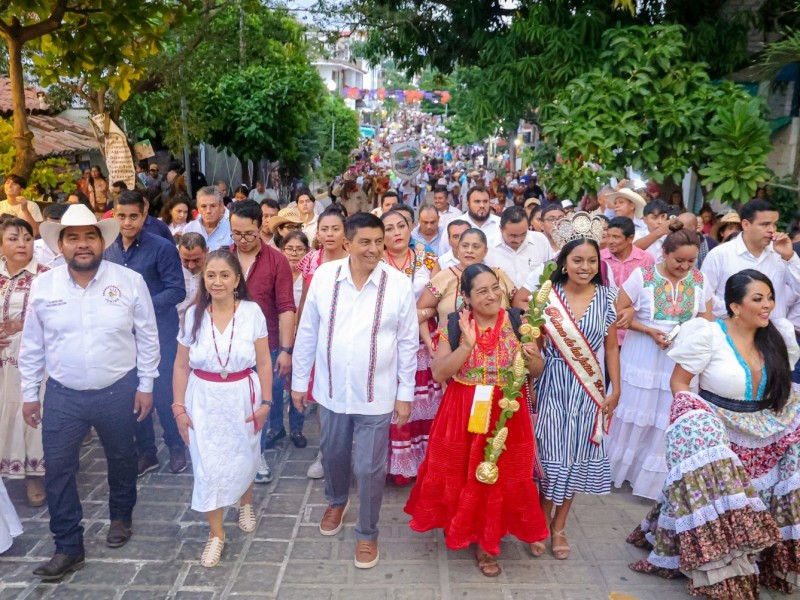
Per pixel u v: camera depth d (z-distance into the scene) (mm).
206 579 3729
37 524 4316
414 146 18734
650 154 8117
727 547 3344
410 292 3807
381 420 3742
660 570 3807
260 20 16453
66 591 3609
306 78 20781
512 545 4129
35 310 3703
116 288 3754
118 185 9688
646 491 4680
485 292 3594
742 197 7688
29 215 6500
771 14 10109
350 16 14703
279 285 4992
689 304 4648
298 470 5133
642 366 4711
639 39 8797
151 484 4871
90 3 6465
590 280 3971
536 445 3996
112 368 3752
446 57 14180
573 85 8641
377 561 3914
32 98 15172
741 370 3512
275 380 5305
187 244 5277
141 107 16281
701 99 8242
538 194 14945
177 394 3934
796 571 3537
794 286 5125
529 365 3666
